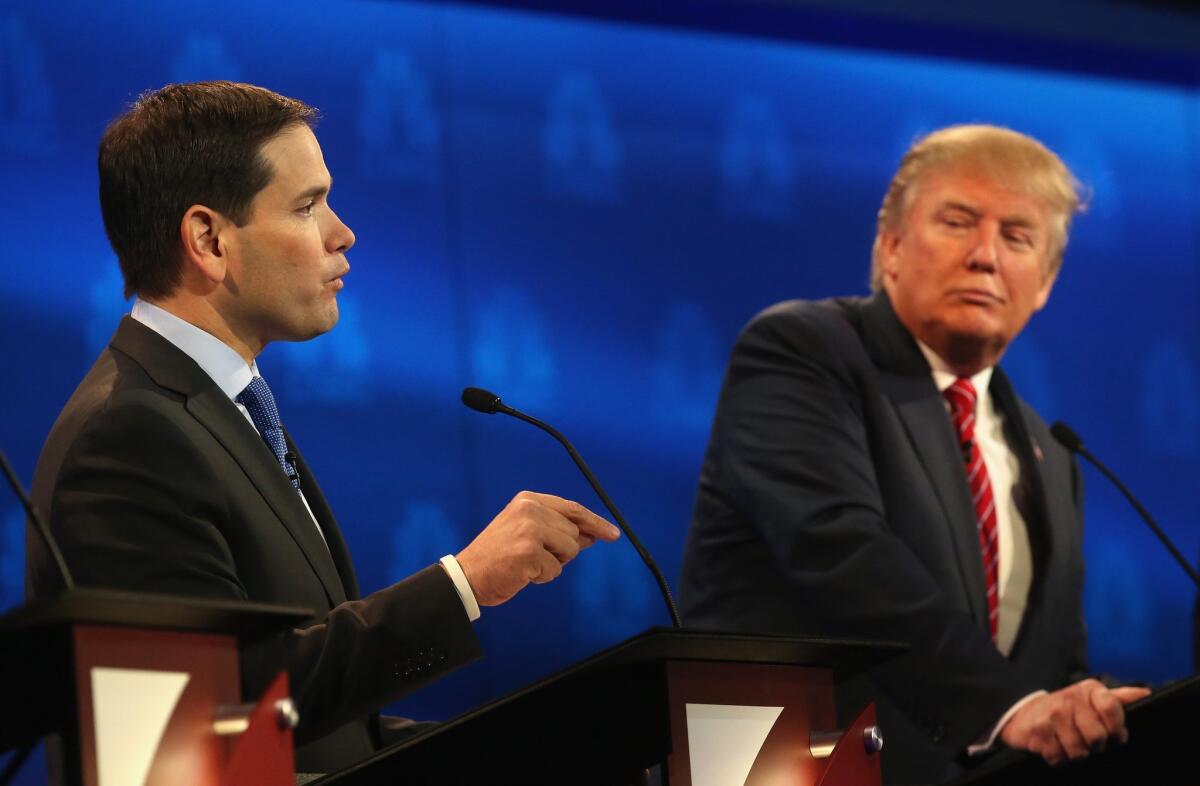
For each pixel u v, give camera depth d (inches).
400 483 708.0
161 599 201.6
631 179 787.4
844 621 398.3
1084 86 897.5
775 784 245.0
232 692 213.6
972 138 463.5
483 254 745.6
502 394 740.0
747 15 809.5
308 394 694.5
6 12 651.5
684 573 456.1
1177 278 900.6
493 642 720.3
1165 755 339.9
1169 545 417.7
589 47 788.6
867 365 440.8
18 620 192.1
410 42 742.5
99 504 290.4
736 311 799.1
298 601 307.6
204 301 328.2
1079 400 868.0
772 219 814.5
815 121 833.5
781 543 413.1
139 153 328.5
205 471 301.9
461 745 241.8
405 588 292.2
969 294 446.3
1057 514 452.1
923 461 433.4
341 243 341.1
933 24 838.5
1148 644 856.3
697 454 778.2
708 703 240.8
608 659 228.4
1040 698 371.2
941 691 383.6
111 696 199.8
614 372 767.1
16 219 641.0
